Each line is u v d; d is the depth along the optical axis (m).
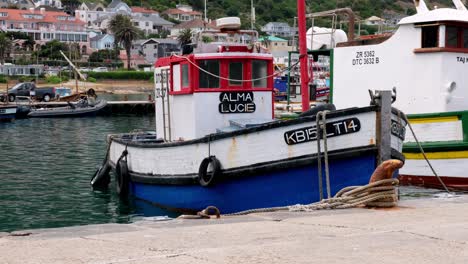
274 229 6.83
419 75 17.11
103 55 147.25
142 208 15.80
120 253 5.46
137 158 16.19
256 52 15.16
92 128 45.94
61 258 5.25
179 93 15.05
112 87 114.38
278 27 140.62
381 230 6.72
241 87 14.61
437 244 5.85
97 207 16.47
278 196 12.18
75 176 22.61
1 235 6.41
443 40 16.62
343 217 7.87
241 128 13.59
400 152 12.36
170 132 16.00
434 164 16.36
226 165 12.65
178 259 5.20
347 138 11.63
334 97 19.30
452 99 16.73
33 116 55.78
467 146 15.70
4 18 153.88
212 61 14.50
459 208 8.69
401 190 16.28
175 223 7.37
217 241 6.07
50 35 155.88
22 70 117.12
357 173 11.67
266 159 12.15
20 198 18.22
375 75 18.17
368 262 5.11
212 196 13.08
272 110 14.92
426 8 17.89
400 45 17.50
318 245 5.81
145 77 122.25
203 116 14.51
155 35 169.62
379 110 11.49
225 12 152.12
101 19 182.50
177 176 14.00
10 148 32.72
